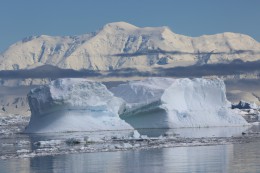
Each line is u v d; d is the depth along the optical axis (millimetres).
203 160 183750
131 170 169625
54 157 196375
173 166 174375
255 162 178000
